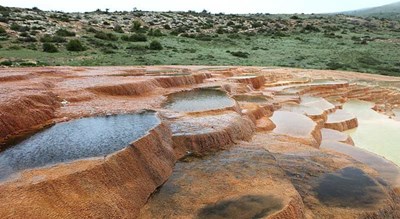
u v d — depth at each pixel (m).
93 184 8.44
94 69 27.77
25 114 12.62
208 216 8.55
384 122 22.84
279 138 15.07
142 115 13.95
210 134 12.90
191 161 11.76
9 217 6.91
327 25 85.19
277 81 32.16
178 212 8.78
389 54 55.88
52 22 57.78
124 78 21.72
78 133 11.64
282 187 9.85
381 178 11.40
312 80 34.00
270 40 63.44
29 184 7.85
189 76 24.12
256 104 19.44
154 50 47.31
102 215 7.88
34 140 11.05
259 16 109.38
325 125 20.11
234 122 14.39
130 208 8.66
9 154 9.88
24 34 46.31
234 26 75.94
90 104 15.70
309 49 57.22
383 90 31.86
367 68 47.19
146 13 89.00
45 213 7.27
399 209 10.23
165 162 11.02
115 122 12.93
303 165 11.95
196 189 9.87
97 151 9.91
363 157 14.43
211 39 60.38
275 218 8.34
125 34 57.16
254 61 46.91
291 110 21.08
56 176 8.22
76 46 42.56
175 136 12.62
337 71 41.94
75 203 7.79
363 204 9.72
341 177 11.22
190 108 16.27
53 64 35.28
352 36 71.38
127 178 9.30
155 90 20.61
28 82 17.72
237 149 12.88
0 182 8.03
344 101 28.33
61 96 16.12
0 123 11.47
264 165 11.38
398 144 18.39
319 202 9.76
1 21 52.31
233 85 24.95
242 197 9.34
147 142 10.87
